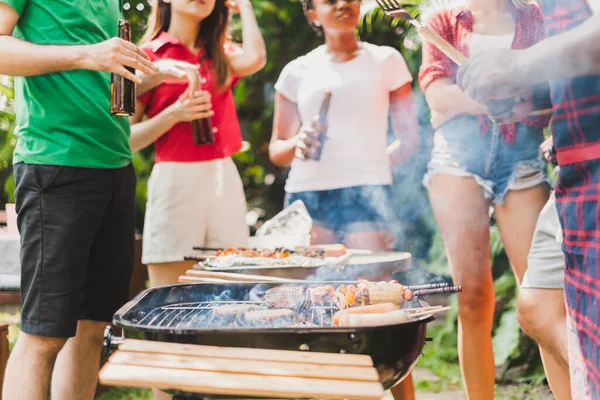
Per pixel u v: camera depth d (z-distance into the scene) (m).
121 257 2.48
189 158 3.04
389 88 3.16
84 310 2.45
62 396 2.46
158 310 1.79
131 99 2.27
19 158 2.24
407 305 1.77
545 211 1.95
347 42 3.13
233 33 5.05
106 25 2.40
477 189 2.62
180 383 1.27
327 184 3.09
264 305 1.80
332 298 1.77
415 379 3.64
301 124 3.31
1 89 4.32
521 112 1.50
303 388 1.25
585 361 1.38
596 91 1.31
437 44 1.44
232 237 3.14
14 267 3.11
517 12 2.61
